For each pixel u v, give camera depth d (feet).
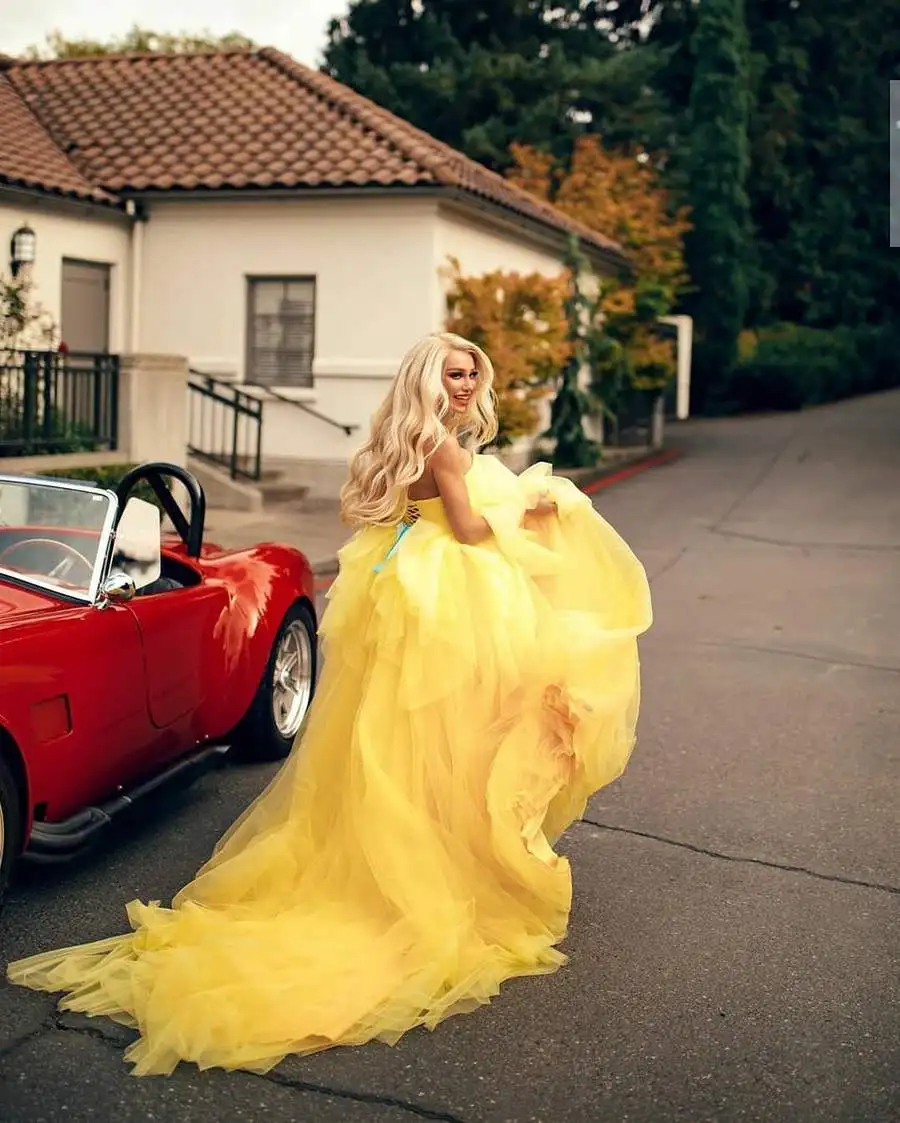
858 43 139.23
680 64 135.54
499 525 13.29
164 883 15.30
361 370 57.47
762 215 137.80
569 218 79.77
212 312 58.75
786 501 57.62
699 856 16.57
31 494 15.81
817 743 21.99
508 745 13.12
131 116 62.75
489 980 12.45
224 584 18.61
